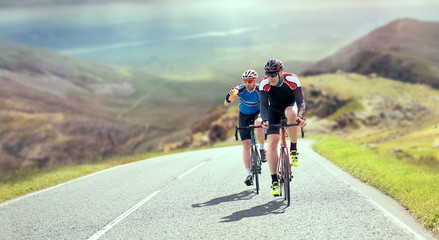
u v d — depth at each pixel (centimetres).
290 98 600
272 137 614
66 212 655
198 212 600
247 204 635
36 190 964
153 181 946
